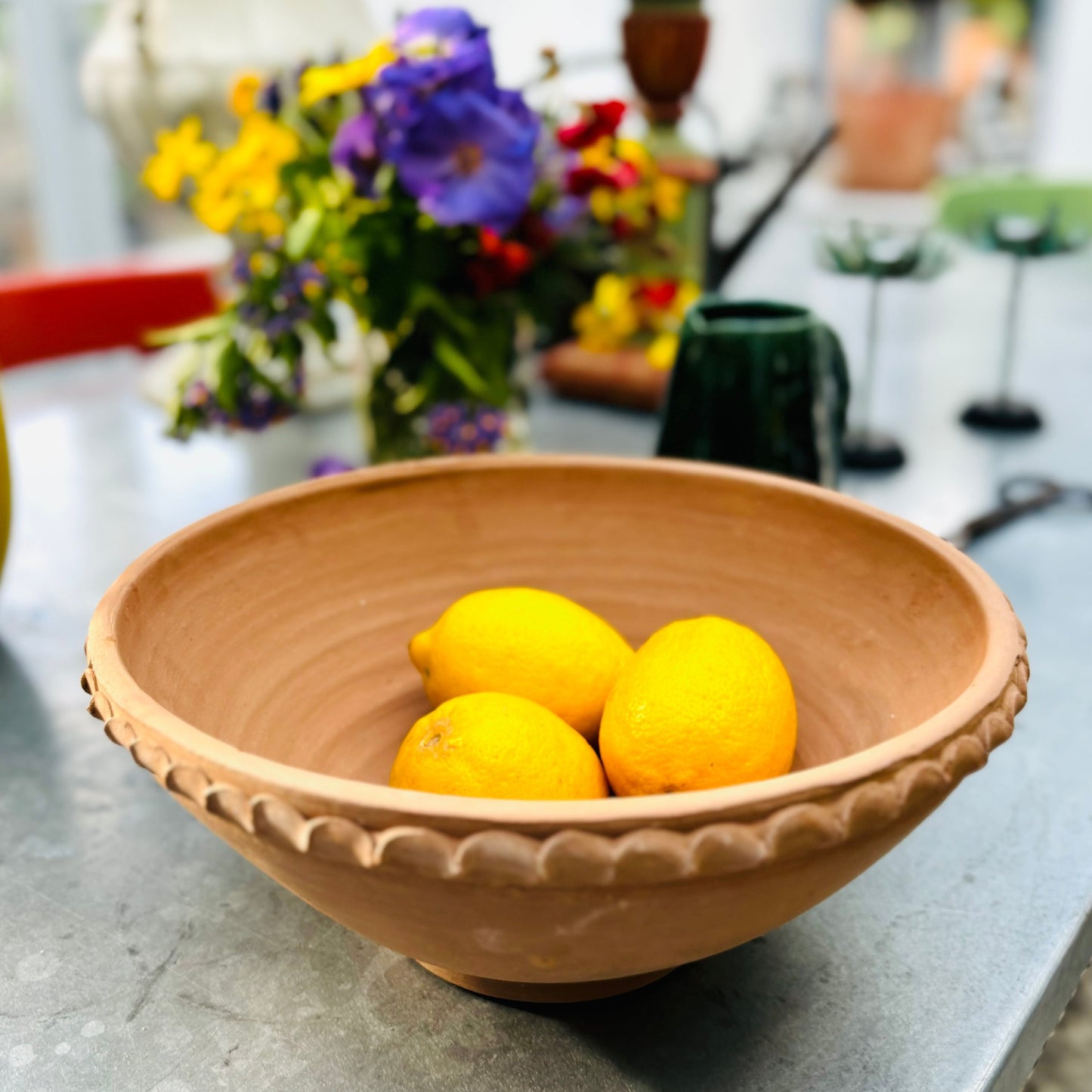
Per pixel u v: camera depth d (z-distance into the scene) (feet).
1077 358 4.95
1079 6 9.56
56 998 1.57
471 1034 1.50
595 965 1.18
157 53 3.60
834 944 1.67
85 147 9.98
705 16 3.68
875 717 1.63
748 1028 1.50
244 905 1.77
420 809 1.01
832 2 9.55
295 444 4.08
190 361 3.16
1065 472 3.62
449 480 1.98
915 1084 1.42
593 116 3.01
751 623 1.88
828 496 1.80
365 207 2.91
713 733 1.41
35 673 2.52
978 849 1.89
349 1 3.92
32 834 1.95
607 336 4.00
